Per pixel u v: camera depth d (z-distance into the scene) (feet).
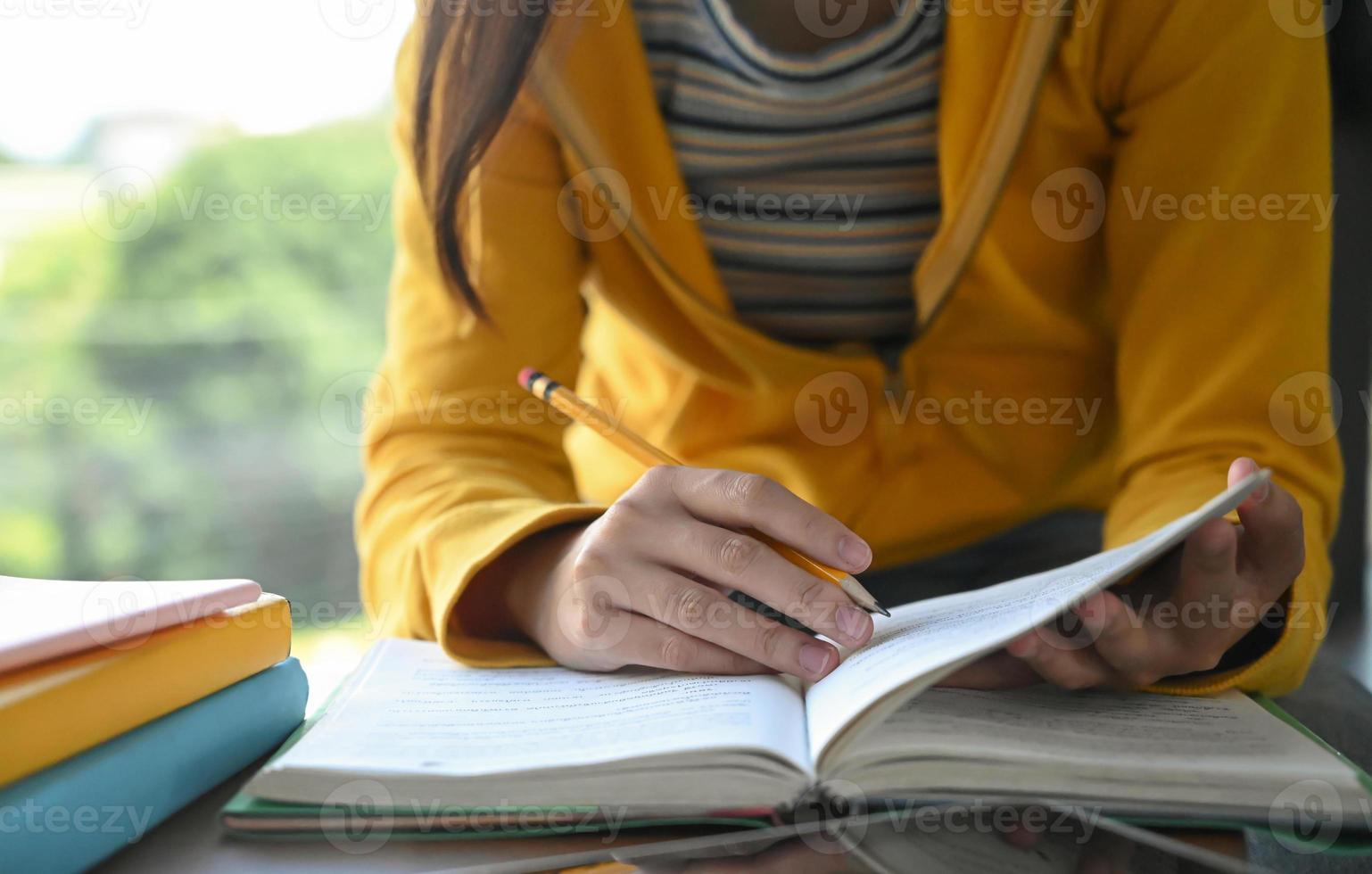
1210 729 1.53
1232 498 1.48
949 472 2.89
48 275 9.00
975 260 2.79
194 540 8.71
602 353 3.34
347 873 1.31
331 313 9.59
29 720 1.30
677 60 2.77
